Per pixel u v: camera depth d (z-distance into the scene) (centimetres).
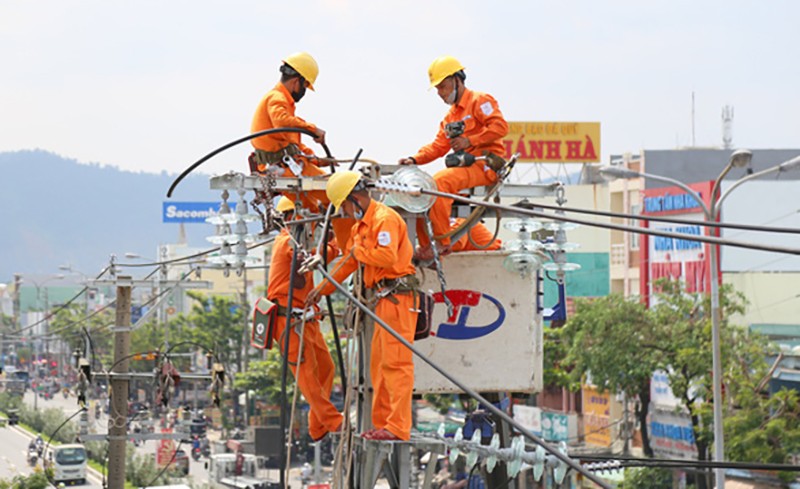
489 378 1341
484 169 1320
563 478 1210
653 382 5888
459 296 1345
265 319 1341
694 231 6291
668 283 5275
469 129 1330
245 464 7256
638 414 5778
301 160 1374
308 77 1365
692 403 4994
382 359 1178
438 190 1283
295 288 1344
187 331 10394
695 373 4984
